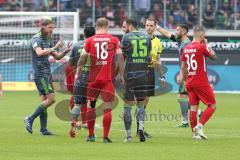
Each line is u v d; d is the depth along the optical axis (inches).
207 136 1775.3
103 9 4013.3
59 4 3996.1
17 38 3580.2
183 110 2026.3
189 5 4013.3
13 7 4008.4
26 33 3577.8
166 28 3964.1
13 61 3585.1
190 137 1748.3
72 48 1785.2
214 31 3715.6
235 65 3602.4
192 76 1684.3
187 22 3978.8
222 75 3597.4
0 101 2891.2
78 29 3464.6
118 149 1485.0
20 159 1326.3
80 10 3993.6
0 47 3575.3
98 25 1572.3
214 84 3599.9
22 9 4001.0
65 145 1544.0
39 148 1488.7
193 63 1676.9
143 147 1524.4
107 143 1588.3
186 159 1347.2
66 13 3166.8
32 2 4015.8
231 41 3627.0
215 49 3631.9
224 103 2967.5
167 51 3553.2
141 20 3971.5
